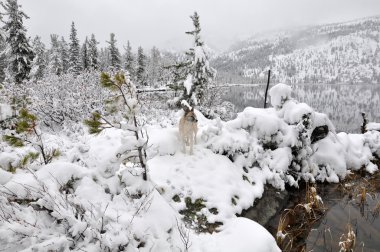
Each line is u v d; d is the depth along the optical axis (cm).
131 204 385
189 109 656
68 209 327
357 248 491
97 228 309
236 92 7181
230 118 1606
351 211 625
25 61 2145
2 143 543
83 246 297
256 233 423
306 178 737
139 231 338
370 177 815
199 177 598
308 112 765
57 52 3594
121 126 388
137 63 3684
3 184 347
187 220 495
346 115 4316
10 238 281
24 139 406
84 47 3575
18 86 1013
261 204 616
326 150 802
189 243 405
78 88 1035
